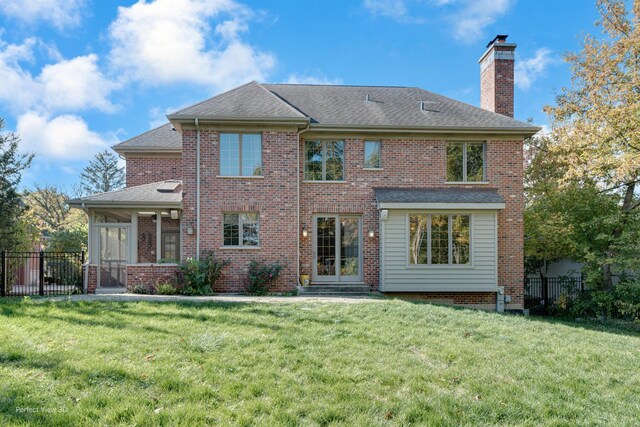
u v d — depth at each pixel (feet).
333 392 16.29
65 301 32.89
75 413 13.51
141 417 13.38
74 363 17.94
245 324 26.08
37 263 62.75
